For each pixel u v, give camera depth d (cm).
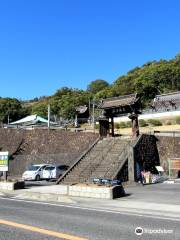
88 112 10150
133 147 3244
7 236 1070
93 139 4453
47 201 2089
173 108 8675
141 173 3162
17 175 4456
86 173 3250
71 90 13562
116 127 6275
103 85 15100
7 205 1883
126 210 1709
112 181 2588
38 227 1216
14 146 4669
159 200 2038
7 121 11356
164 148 3722
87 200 2056
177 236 1081
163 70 11975
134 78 12975
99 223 1310
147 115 7788
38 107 11525
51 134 4684
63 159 4434
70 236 1066
